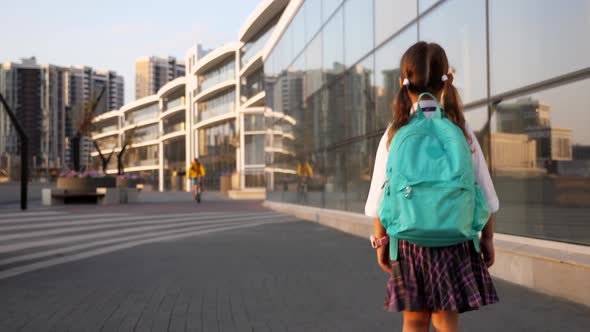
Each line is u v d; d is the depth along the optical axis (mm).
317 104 15969
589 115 5562
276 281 6086
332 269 6930
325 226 13656
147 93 147500
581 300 4816
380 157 2283
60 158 130500
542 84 6297
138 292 5465
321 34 15531
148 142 79438
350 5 13039
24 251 8734
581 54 5695
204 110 59250
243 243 9922
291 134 19297
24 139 18641
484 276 2189
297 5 18234
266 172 24312
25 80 127688
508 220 7027
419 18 9438
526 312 4539
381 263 2316
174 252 8648
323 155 15359
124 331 4039
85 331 4031
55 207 20891
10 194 27141
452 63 8359
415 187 1979
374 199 2275
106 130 96688
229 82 51562
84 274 6559
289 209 18500
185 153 68125
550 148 6184
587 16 5582
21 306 4828
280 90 21109
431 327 4148
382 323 4266
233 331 4047
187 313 4590
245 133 49281
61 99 132000
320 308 4773
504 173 7082
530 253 5578
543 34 6266
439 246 2100
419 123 2127
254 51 42375
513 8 6801
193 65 62250
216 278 6277
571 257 5172
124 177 33562
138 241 10242
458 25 8148
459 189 1963
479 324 4191
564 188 5945
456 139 2045
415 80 2318
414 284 2146
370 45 11773
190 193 41312
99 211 18688
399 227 2041
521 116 6699
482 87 7523
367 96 11938
